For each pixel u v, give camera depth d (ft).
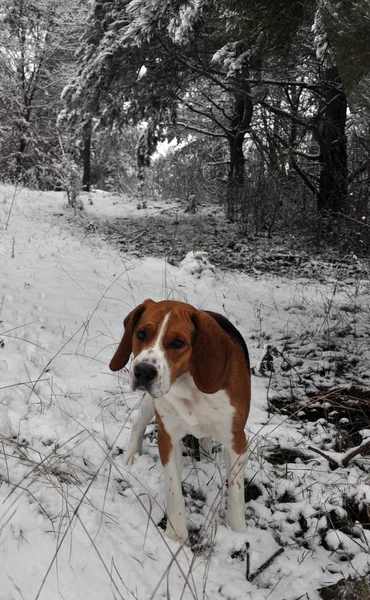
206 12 12.25
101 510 4.40
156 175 31.68
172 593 3.74
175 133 25.43
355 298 11.57
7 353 6.93
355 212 17.07
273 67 14.23
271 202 19.08
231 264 14.37
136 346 4.03
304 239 17.67
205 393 4.07
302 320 10.12
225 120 27.61
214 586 3.91
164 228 19.24
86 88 17.85
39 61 27.02
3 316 8.18
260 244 17.40
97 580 3.68
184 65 17.63
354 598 3.80
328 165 19.20
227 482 4.59
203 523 4.61
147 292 10.97
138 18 13.02
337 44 6.65
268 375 7.66
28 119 27.12
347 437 5.94
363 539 4.47
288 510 4.86
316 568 4.15
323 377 7.75
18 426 5.37
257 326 9.68
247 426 6.20
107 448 5.49
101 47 16.92
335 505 4.83
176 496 4.36
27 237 14.30
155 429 5.89
